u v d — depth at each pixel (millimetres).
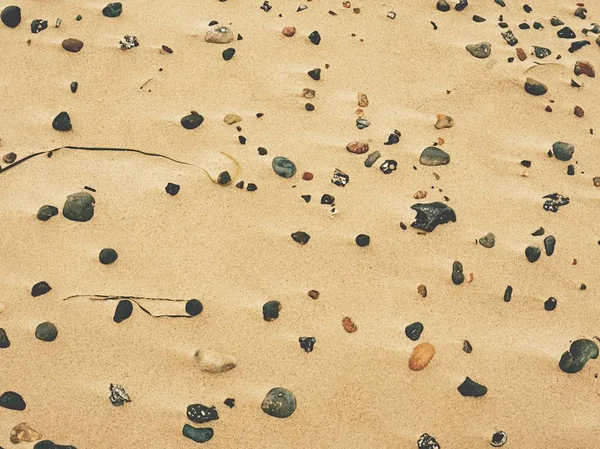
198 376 1801
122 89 2266
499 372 1859
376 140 2217
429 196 2121
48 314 1854
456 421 1789
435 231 2064
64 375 1778
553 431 1788
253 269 1966
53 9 2438
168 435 1727
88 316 1859
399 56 2434
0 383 1754
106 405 1747
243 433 1738
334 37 2455
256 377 1810
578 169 2232
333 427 1760
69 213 1988
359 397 1801
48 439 1698
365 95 2314
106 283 1910
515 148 2254
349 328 1885
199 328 1867
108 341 1829
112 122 2189
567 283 2016
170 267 1950
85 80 2277
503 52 2480
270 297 1923
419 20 2545
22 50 2332
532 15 2619
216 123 2213
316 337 1870
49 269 1922
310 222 2051
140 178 2090
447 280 1986
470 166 2199
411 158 2191
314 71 2328
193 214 2041
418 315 1925
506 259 2037
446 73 2406
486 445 1765
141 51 2352
